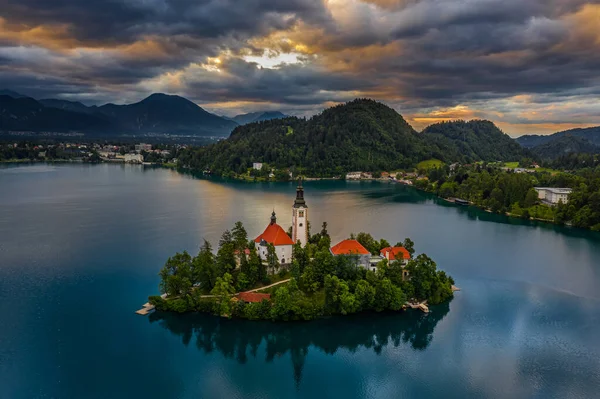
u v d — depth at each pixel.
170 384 132.25
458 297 190.62
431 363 143.25
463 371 139.12
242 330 160.88
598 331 162.00
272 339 156.50
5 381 131.25
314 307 167.88
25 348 148.12
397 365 142.38
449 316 172.75
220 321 166.12
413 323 166.50
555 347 151.62
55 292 191.25
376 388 131.25
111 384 131.25
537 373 137.62
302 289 180.12
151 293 191.00
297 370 140.00
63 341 152.88
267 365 142.50
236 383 133.25
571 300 188.50
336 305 169.00
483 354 148.00
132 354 146.38
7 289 193.75
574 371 138.50
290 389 130.62
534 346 152.25
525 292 196.75
